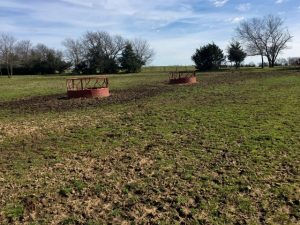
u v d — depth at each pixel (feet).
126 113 60.23
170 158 33.71
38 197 26.02
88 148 38.40
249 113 54.29
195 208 23.41
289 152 33.65
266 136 39.50
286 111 54.34
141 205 24.21
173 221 21.91
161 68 347.77
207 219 21.90
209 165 31.27
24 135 46.16
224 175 28.76
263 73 166.61
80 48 336.49
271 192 25.31
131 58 307.17
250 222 21.39
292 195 24.71
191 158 33.40
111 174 30.12
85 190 26.94
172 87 108.27
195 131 44.11
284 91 81.35
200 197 24.93
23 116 61.46
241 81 118.93
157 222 21.88
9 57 297.94
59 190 27.07
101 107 68.85
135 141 40.52
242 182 27.17
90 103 75.56
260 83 107.14
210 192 25.70
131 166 31.86
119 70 320.29
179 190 26.27
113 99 81.25
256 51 303.89
